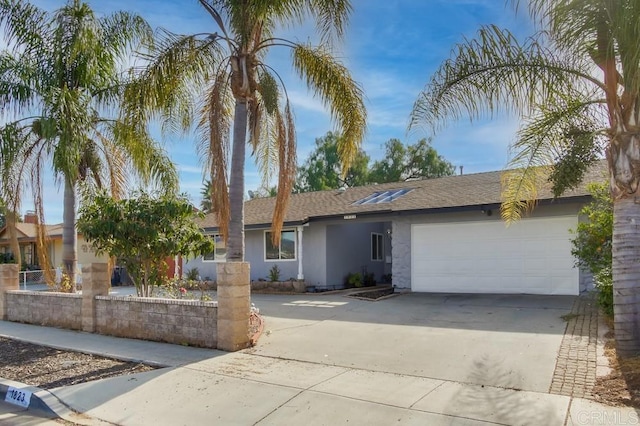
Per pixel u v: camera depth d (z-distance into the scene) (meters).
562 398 5.02
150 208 9.91
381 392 5.51
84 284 10.39
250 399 5.56
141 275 10.40
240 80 9.81
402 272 15.09
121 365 7.33
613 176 6.29
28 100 11.81
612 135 6.40
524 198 9.16
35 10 11.98
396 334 8.43
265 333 8.93
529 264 12.95
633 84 5.65
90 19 11.85
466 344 7.49
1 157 11.52
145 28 12.33
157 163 12.59
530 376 5.80
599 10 6.06
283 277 17.77
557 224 12.59
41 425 5.35
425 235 14.74
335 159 36.94
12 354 8.52
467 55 7.16
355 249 18.61
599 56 6.40
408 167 35.84
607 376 5.55
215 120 9.60
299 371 6.47
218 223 9.52
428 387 5.60
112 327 9.72
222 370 6.68
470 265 13.88
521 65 6.96
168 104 10.44
